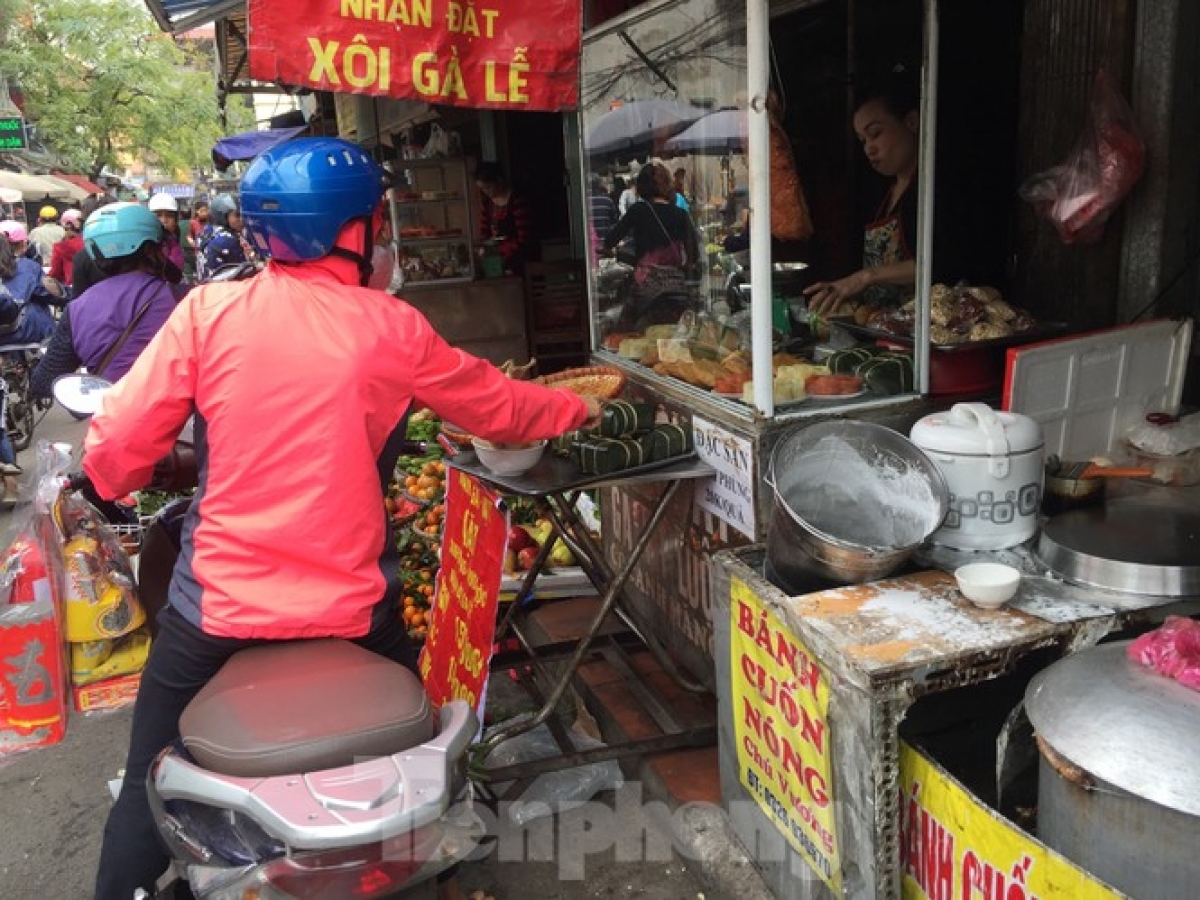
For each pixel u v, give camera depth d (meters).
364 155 2.05
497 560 2.61
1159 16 2.72
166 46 32.72
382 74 2.51
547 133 8.48
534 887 2.66
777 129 2.87
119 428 1.89
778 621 2.14
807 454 2.42
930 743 2.46
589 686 3.38
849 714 1.91
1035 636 1.92
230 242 9.40
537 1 2.63
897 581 2.21
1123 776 1.52
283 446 1.88
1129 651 1.76
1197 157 2.79
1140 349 2.70
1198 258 2.85
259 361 1.88
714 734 2.96
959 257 3.27
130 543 3.79
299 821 1.56
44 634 3.31
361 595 1.96
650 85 3.21
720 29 2.71
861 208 3.68
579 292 7.63
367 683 1.81
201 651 1.93
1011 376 2.52
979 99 3.20
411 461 4.98
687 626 3.27
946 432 2.29
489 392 2.16
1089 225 2.85
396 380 1.99
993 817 1.71
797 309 3.05
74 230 11.73
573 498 3.26
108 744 3.51
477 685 2.68
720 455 2.78
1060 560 2.17
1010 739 2.01
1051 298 3.17
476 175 7.86
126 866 2.07
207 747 1.69
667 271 3.29
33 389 3.90
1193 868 1.49
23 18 29.03
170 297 3.93
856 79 3.56
